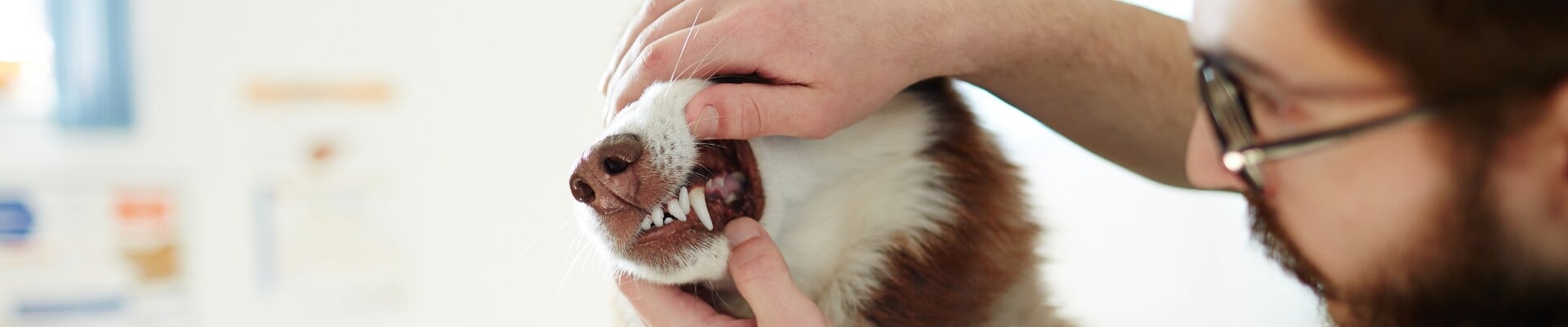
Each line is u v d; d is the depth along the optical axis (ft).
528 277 5.64
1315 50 1.19
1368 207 1.26
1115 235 4.77
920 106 2.34
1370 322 1.42
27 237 5.35
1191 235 4.84
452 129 5.62
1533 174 1.15
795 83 1.88
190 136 5.46
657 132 1.96
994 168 2.40
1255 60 1.26
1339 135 1.23
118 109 5.32
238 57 5.46
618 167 1.95
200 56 5.41
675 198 2.02
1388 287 1.32
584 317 5.58
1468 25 1.06
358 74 5.54
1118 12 2.23
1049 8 2.13
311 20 5.48
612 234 2.02
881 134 2.31
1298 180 1.33
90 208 5.40
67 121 5.29
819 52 1.86
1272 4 1.22
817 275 2.36
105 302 5.47
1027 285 2.43
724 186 2.22
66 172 5.34
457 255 5.68
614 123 1.99
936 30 1.97
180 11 5.37
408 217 5.65
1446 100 1.14
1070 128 2.36
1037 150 3.89
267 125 5.52
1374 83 1.18
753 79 1.97
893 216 2.33
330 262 5.63
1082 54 2.17
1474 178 1.17
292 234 5.60
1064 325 2.56
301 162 5.57
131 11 5.30
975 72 2.13
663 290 2.09
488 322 5.68
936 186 2.33
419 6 5.54
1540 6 1.03
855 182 2.33
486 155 5.63
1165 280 4.83
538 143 5.63
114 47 5.26
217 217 5.53
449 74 5.59
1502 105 1.10
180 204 5.49
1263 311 4.75
